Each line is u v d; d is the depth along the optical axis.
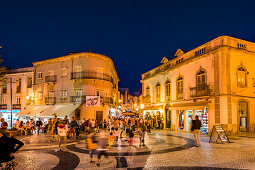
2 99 39.34
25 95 37.69
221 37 18.97
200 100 21.03
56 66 33.62
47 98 33.41
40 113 31.48
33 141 15.49
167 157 9.48
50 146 13.05
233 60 19.02
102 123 30.78
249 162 8.34
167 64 28.28
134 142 14.62
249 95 19.58
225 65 18.64
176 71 25.81
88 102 28.80
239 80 19.23
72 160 9.10
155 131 24.20
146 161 8.75
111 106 36.12
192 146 12.48
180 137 17.52
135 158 9.35
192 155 9.83
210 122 19.61
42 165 8.23
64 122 11.89
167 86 27.98
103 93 32.38
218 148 11.66
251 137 16.25
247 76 19.59
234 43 19.22
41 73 35.44
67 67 32.47
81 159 9.30
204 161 8.58
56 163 8.55
